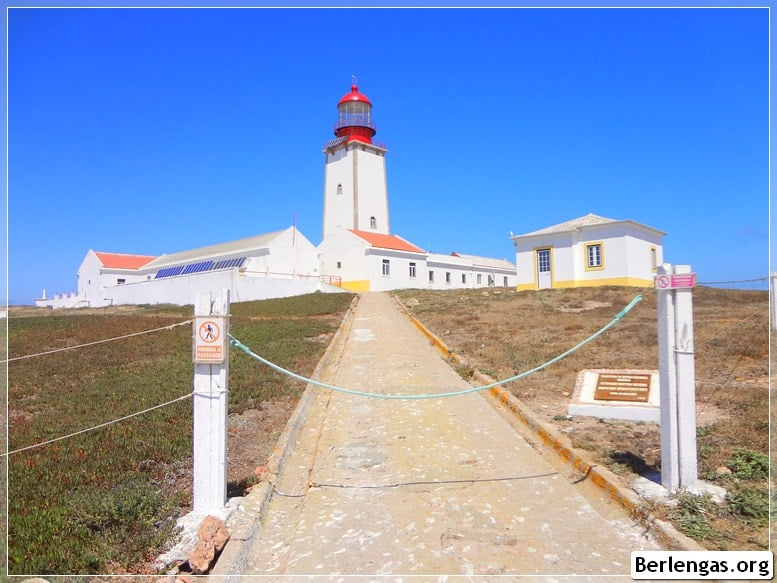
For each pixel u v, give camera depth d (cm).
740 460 540
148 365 1323
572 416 755
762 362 1030
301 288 3850
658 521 453
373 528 485
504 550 438
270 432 764
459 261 5134
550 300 2486
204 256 4688
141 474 604
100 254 5419
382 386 1028
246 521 486
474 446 688
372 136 4897
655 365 1052
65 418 859
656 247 3189
